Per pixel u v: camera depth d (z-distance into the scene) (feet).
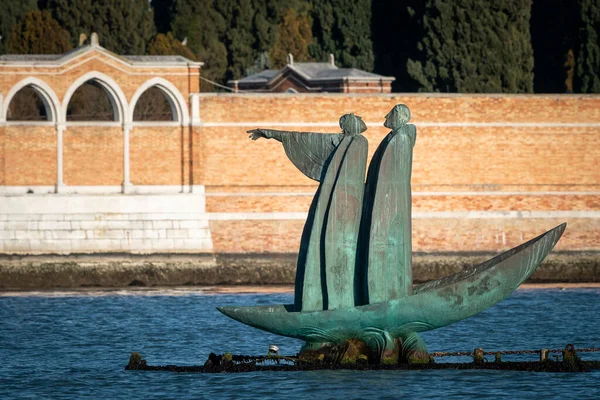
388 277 314.76
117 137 603.26
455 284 314.55
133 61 605.73
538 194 625.41
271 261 605.31
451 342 391.65
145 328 426.51
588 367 331.98
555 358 352.69
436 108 619.26
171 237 598.75
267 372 324.19
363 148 317.83
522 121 625.00
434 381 311.88
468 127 621.31
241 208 608.60
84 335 411.34
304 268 320.70
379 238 313.94
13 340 400.88
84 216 590.96
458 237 620.08
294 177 613.11
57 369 345.10
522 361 336.90
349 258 317.63
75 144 599.98
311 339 321.73
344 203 317.01
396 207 314.14
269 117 612.29
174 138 607.37
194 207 603.67
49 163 597.52
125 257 592.19
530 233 624.59
